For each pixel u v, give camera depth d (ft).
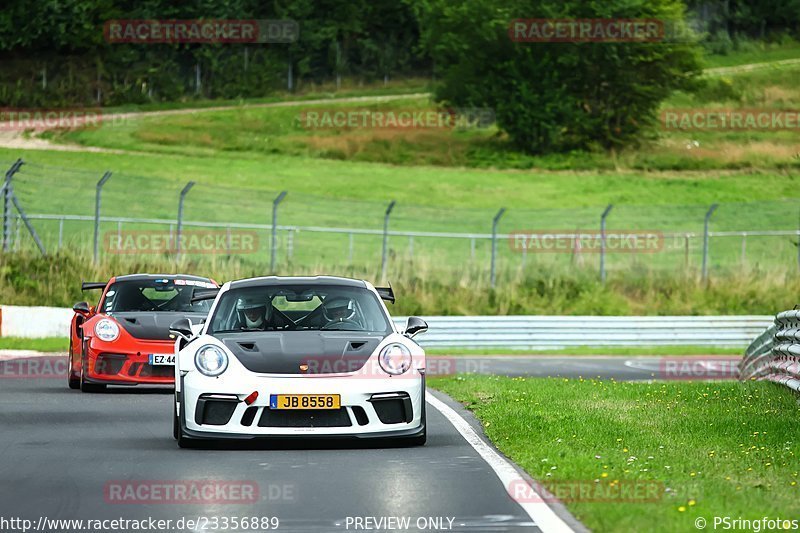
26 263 435.53
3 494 102.89
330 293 147.74
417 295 457.68
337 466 119.24
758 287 492.13
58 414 172.55
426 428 147.64
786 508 90.84
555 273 492.95
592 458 116.06
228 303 145.79
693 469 110.52
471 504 97.86
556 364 324.80
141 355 202.80
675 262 600.39
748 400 182.29
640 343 419.74
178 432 136.36
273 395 129.59
